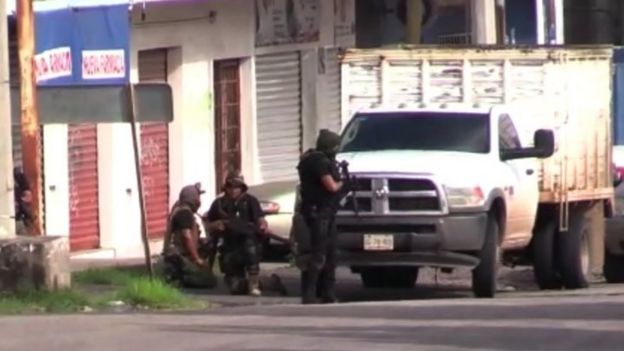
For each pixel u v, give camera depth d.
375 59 75.31
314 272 63.12
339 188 62.88
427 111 71.00
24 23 66.44
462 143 69.69
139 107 64.94
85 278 69.50
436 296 72.38
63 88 65.69
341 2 110.75
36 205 68.62
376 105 75.25
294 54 105.44
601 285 79.19
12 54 76.38
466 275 83.19
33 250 58.44
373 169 65.75
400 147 69.56
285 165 104.38
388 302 61.31
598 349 43.38
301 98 105.94
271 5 102.69
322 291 64.06
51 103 66.00
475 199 66.06
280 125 104.19
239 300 66.81
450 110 71.00
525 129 74.19
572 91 76.81
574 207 76.81
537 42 127.69
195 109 95.31
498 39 120.44
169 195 93.50
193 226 71.25
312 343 45.03
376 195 65.44
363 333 47.19
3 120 59.31
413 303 58.84
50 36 75.88
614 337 45.69
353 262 66.00
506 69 75.81
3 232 59.59
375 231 65.62
